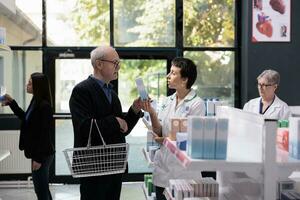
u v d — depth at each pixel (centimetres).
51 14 566
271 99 330
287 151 155
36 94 323
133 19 577
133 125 224
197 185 186
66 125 568
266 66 551
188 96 243
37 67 566
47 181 334
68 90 570
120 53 575
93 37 573
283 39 549
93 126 200
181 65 240
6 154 340
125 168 207
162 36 581
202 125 135
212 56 584
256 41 549
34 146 321
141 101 220
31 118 321
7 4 332
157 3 579
